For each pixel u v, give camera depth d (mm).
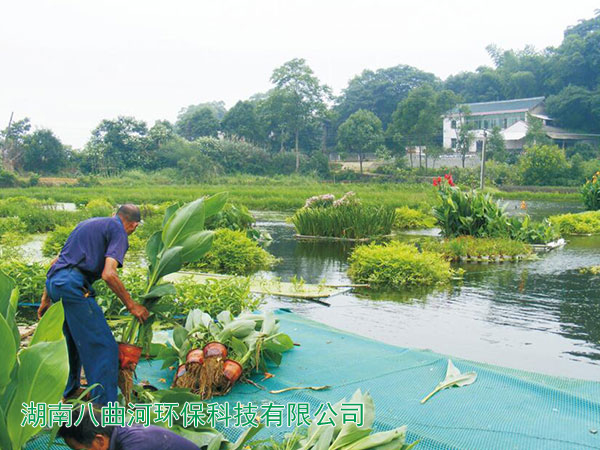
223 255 11227
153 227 15391
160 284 4410
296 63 66062
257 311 7051
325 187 46250
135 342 4531
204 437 3395
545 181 49969
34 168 54562
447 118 66312
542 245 14781
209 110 74125
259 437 3680
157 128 61750
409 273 9859
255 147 65000
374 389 4508
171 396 3773
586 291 9195
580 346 6320
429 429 3814
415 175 57188
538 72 78688
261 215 25328
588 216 19656
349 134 61625
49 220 18172
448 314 7676
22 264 7680
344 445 3174
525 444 3617
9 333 2600
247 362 4688
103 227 3957
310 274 10734
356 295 8875
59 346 2635
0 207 21047
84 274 3865
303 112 66188
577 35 75812
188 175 55562
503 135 64875
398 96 81250
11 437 2604
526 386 4570
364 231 16422
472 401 4289
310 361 5184
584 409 4164
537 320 7395
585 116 68250
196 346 4613
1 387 2670
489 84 81188
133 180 51969
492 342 6422
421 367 5023
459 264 11977
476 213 15141
